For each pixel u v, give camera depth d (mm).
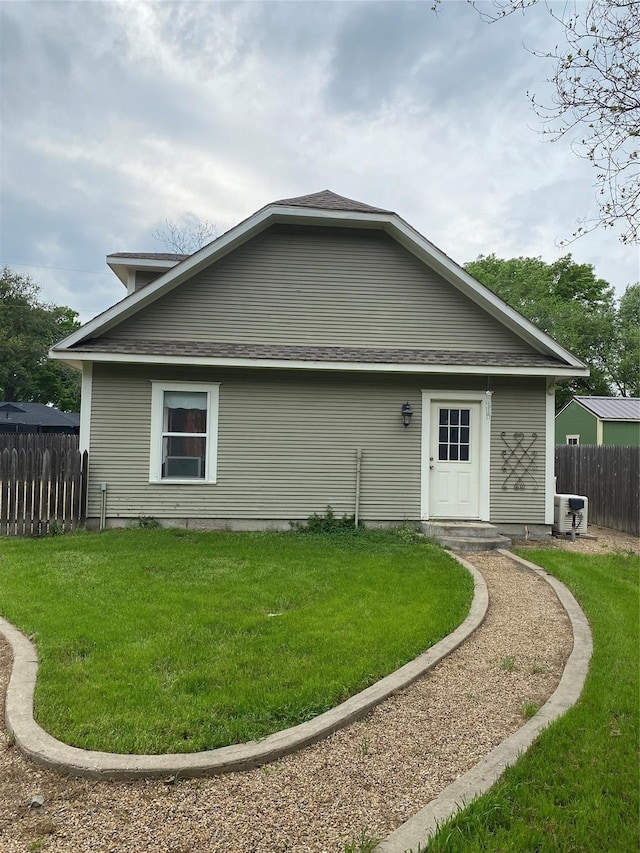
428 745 3186
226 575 6641
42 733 3057
